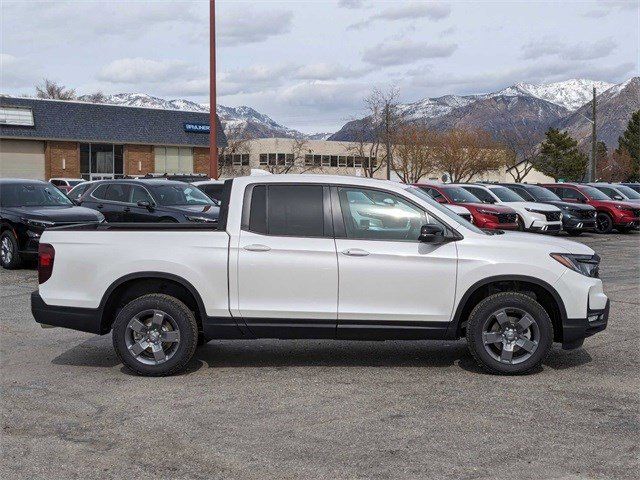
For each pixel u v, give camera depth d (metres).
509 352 7.25
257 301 7.29
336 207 7.37
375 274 7.22
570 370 7.52
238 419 5.99
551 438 5.52
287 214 7.37
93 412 6.20
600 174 102.88
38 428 5.80
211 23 25.62
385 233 7.34
